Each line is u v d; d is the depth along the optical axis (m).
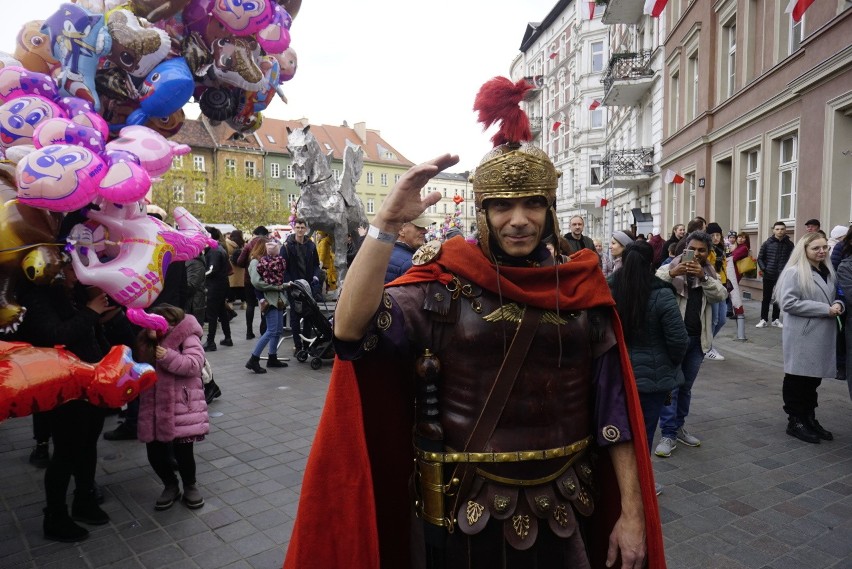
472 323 1.35
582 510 1.40
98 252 2.81
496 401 1.33
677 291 4.29
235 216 44.62
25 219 2.45
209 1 3.23
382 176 64.94
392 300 1.37
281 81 3.91
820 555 2.86
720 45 14.26
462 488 1.34
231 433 4.73
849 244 4.47
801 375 4.43
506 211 1.36
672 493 3.59
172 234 3.04
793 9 6.22
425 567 1.42
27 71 2.71
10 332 2.48
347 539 1.37
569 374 1.39
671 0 17.86
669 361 3.35
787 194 11.44
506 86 1.38
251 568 2.78
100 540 3.03
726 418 5.10
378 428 1.49
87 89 2.85
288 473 3.91
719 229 8.33
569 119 36.91
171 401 3.28
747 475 3.85
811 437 4.46
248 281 9.15
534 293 1.35
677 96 18.02
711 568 2.75
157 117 3.17
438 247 1.43
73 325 2.65
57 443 2.95
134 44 2.88
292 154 8.64
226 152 51.66
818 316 4.27
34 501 3.50
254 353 6.93
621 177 20.59
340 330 1.27
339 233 9.10
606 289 1.46
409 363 1.44
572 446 1.39
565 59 37.38
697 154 15.77
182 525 3.19
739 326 8.59
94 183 2.46
